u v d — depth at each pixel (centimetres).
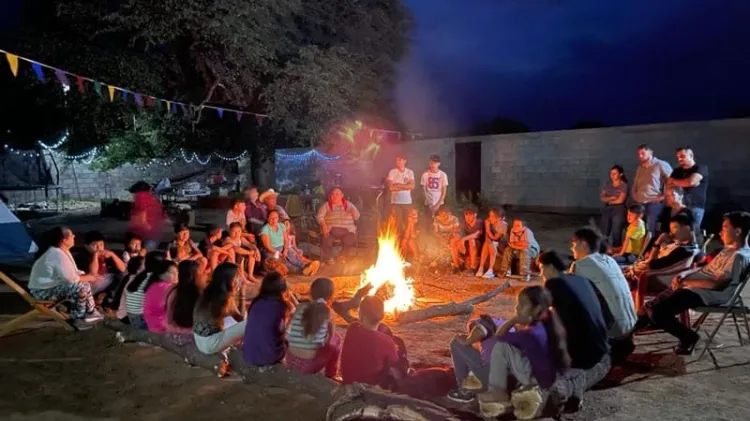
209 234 895
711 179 1498
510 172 1925
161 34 1488
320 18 1872
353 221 1109
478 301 739
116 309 699
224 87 1684
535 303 414
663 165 946
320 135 1755
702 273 575
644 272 628
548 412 412
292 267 997
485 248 965
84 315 706
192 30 1517
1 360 589
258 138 1973
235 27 1504
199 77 1770
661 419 432
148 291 629
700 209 904
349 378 453
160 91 1642
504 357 407
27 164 2555
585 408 451
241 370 517
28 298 681
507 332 429
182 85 1756
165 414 463
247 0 1518
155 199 1077
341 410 412
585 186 1769
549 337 416
